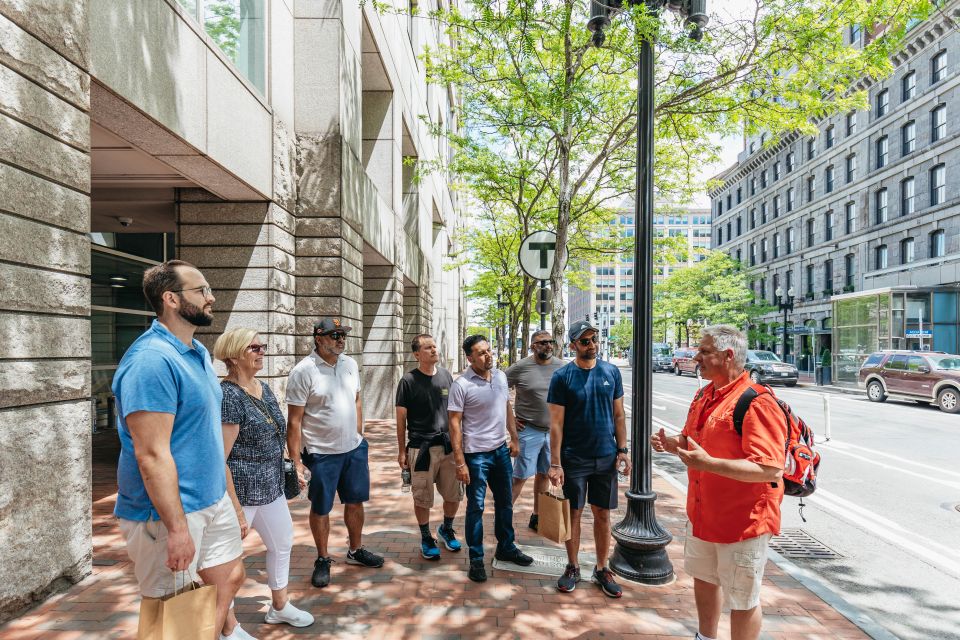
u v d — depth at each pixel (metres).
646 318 4.28
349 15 9.52
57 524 3.74
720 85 8.12
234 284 7.90
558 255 8.17
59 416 3.75
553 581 4.14
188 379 2.34
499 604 3.75
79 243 3.96
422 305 19.03
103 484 6.88
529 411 5.32
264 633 3.34
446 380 4.76
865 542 5.34
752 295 40.12
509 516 4.43
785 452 2.64
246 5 7.52
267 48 8.06
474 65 9.35
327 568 4.05
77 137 3.95
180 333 2.42
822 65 7.68
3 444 3.33
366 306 13.64
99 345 10.45
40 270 3.62
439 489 4.78
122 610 3.53
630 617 3.60
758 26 7.62
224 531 2.61
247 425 3.20
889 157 30.81
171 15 5.50
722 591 2.82
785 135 41.03
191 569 2.37
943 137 26.81
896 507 6.46
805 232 39.59
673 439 2.99
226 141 6.65
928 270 26.39
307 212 8.78
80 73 4.00
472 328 56.16
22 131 3.47
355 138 9.91
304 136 8.84
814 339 37.56
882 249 31.67
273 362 7.93
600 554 4.00
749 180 48.81
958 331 20.97
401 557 4.59
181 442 2.33
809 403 17.36
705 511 2.81
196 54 5.97
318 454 4.01
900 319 21.03
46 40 3.66
